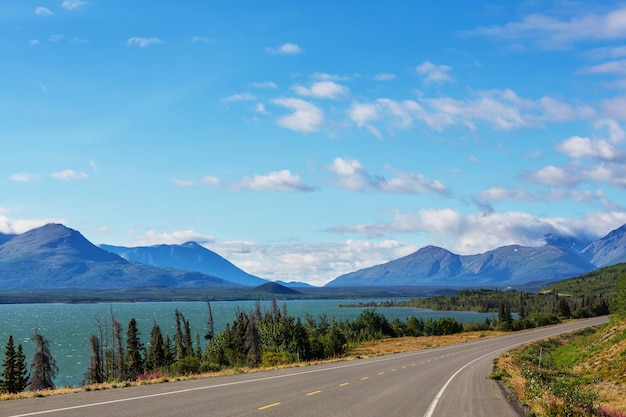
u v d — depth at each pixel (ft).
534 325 580.71
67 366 420.36
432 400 80.33
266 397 74.18
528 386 85.35
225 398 71.46
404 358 207.10
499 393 93.91
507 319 602.44
